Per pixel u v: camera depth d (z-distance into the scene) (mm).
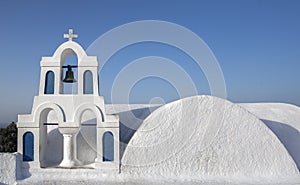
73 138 11141
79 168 10648
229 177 10461
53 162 11883
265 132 10828
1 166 10258
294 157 12000
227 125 10781
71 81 11484
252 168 10617
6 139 20906
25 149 10703
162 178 10359
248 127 10820
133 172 10500
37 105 10742
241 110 10836
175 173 10516
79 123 10695
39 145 10781
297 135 13172
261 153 10719
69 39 10969
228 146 10695
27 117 10750
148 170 10547
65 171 10547
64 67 11398
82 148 12289
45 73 10906
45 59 10945
